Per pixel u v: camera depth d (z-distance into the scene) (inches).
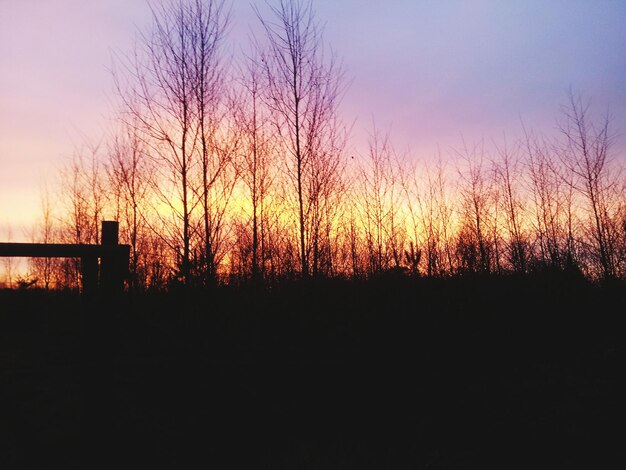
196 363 294.0
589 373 335.0
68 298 503.8
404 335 401.1
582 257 567.2
